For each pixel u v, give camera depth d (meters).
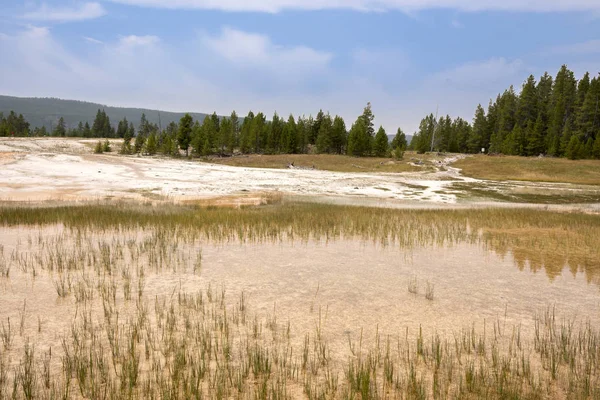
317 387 5.74
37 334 7.23
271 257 13.61
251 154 90.25
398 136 111.19
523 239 17.47
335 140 95.94
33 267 11.43
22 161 47.69
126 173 44.94
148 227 17.98
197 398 5.32
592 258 14.23
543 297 10.01
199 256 13.05
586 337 7.64
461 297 9.90
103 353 6.58
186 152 89.75
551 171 67.50
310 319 8.31
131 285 10.20
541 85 114.75
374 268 12.52
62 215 19.88
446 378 6.08
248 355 6.52
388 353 6.77
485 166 73.69
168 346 6.83
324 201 31.61
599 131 83.38
